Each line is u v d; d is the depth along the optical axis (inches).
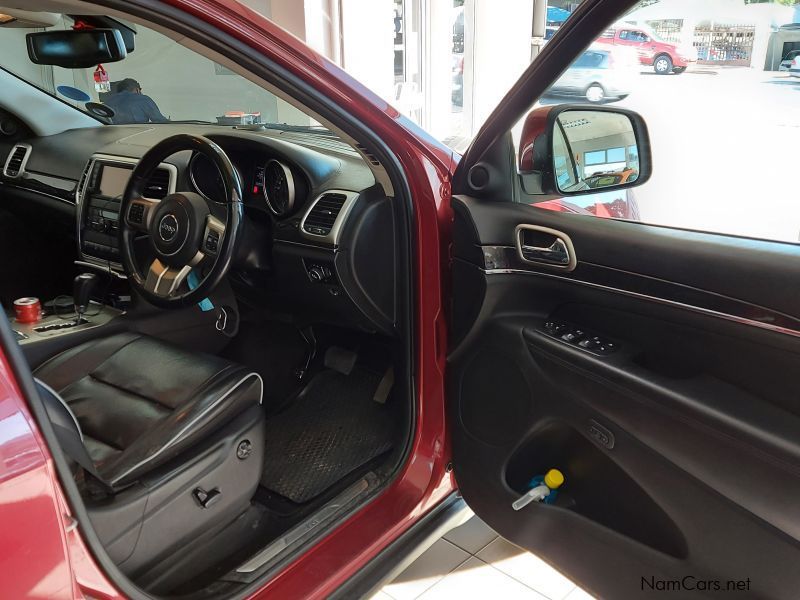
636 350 46.2
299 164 63.9
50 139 93.9
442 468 61.1
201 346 79.7
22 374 28.7
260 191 67.4
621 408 45.1
